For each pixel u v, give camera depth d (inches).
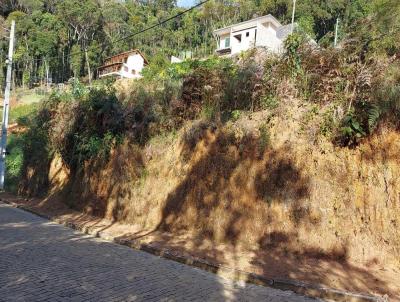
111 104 492.1
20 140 772.0
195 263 260.4
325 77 319.3
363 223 258.8
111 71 1888.5
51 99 668.7
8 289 189.8
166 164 392.5
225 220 311.9
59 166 585.3
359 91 289.9
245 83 358.0
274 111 327.0
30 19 2075.5
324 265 247.0
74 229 389.4
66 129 572.4
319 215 273.1
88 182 488.4
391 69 279.0
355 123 273.4
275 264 251.6
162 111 434.3
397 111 266.8
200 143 366.9
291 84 332.8
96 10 2156.7
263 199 299.9
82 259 259.6
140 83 522.0
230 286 221.6
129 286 206.8
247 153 324.5
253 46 432.5
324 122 295.9
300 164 293.7
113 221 413.1
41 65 2098.9
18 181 685.3
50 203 533.6
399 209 248.5
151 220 373.4
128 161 431.8
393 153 260.7
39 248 283.4
